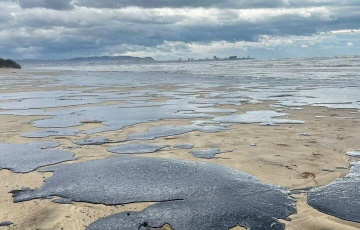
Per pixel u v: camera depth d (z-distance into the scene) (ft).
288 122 30.50
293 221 12.76
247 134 26.08
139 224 12.71
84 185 16.26
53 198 15.10
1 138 26.27
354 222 12.57
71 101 48.32
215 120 32.04
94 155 21.27
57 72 173.17
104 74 141.28
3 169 18.95
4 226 12.79
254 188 15.61
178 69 190.19
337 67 140.05
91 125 30.71
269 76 99.19
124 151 22.02
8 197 15.35
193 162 19.30
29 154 21.63
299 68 145.89
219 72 136.98
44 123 31.96
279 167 18.47
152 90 64.34
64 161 20.16
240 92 57.52
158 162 19.24
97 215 13.48
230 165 18.93
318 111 36.06
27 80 103.96
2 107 43.45
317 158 19.86
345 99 44.78
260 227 12.41
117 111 38.19
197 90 62.80
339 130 26.81
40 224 12.89
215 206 13.92
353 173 17.35
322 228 12.24
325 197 14.61
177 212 13.52
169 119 32.81
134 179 16.80
